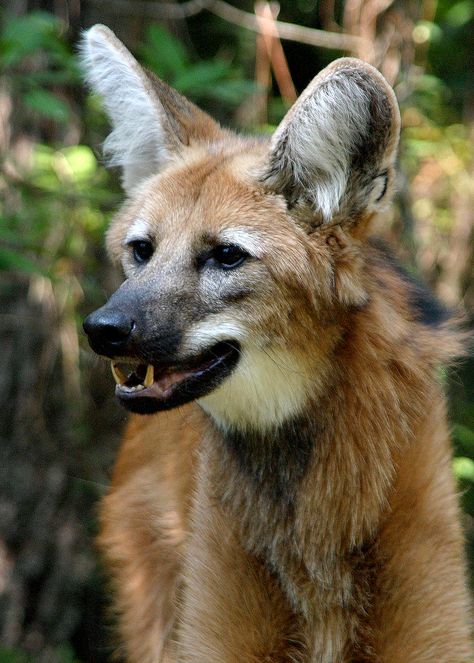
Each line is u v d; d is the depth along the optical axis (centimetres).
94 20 1073
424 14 1090
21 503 1052
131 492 723
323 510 570
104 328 533
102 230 978
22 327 1030
